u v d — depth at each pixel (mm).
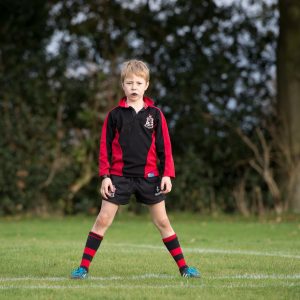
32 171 44188
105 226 16234
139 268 18078
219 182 46375
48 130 44406
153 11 46656
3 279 16094
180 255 16438
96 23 45938
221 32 46469
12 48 44781
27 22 45344
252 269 17953
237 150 45625
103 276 16656
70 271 17484
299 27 44188
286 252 22750
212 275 16844
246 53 46375
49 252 21734
